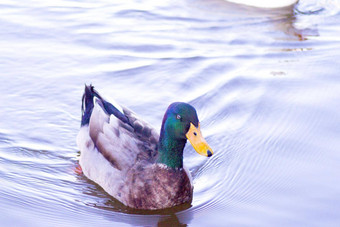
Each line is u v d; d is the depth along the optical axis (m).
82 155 7.85
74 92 9.70
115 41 11.50
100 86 9.91
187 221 6.86
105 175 7.32
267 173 7.78
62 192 7.38
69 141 8.53
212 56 11.06
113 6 13.09
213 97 9.66
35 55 10.81
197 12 13.05
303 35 12.16
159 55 11.03
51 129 8.77
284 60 11.04
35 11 12.66
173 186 7.00
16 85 9.83
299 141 8.47
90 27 12.04
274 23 12.71
